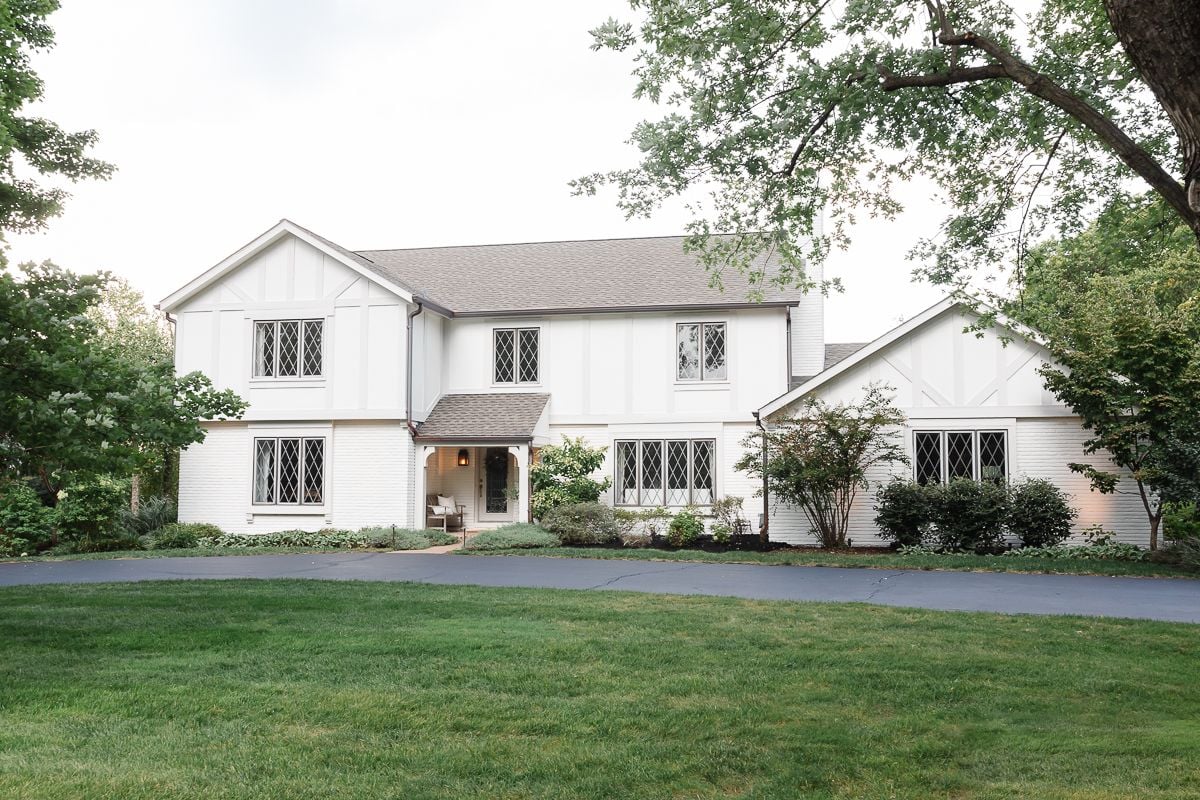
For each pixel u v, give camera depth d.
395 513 22.02
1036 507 18.41
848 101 8.30
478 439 21.78
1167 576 15.09
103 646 8.65
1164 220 9.77
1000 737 5.86
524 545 19.83
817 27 8.63
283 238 22.97
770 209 9.95
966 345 19.83
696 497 22.42
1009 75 6.33
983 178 10.02
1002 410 19.55
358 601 11.45
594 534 20.45
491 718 6.20
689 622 10.00
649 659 8.08
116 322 31.22
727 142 8.91
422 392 22.88
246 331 22.97
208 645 8.66
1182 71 4.25
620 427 22.97
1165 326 16.84
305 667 7.73
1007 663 7.97
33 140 14.47
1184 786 4.91
